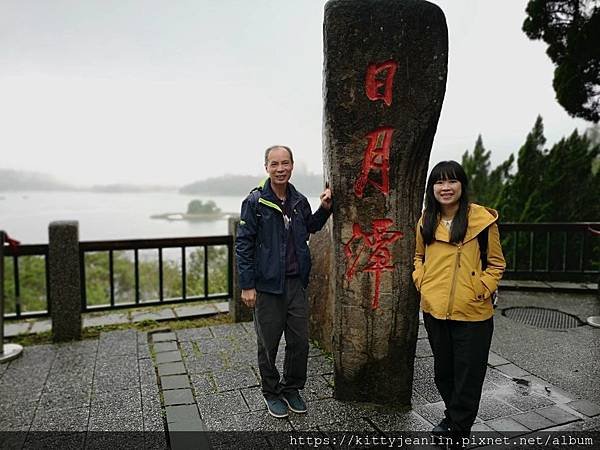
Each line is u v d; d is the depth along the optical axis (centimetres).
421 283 269
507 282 665
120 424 303
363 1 282
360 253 309
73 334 454
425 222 263
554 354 418
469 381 255
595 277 668
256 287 303
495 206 891
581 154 803
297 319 310
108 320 516
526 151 866
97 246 468
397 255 307
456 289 252
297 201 309
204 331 479
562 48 736
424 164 303
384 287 311
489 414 309
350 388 325
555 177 809
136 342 447
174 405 323
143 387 354
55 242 442
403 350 316
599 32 667
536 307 568
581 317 530
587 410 315
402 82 288
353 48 285
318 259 439
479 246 254
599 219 773
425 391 345
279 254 297
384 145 296
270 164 293
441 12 286
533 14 725
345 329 319
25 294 937
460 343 256
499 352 423
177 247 502
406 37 283
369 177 300
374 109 291
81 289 462
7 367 389
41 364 396
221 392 345
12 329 489
